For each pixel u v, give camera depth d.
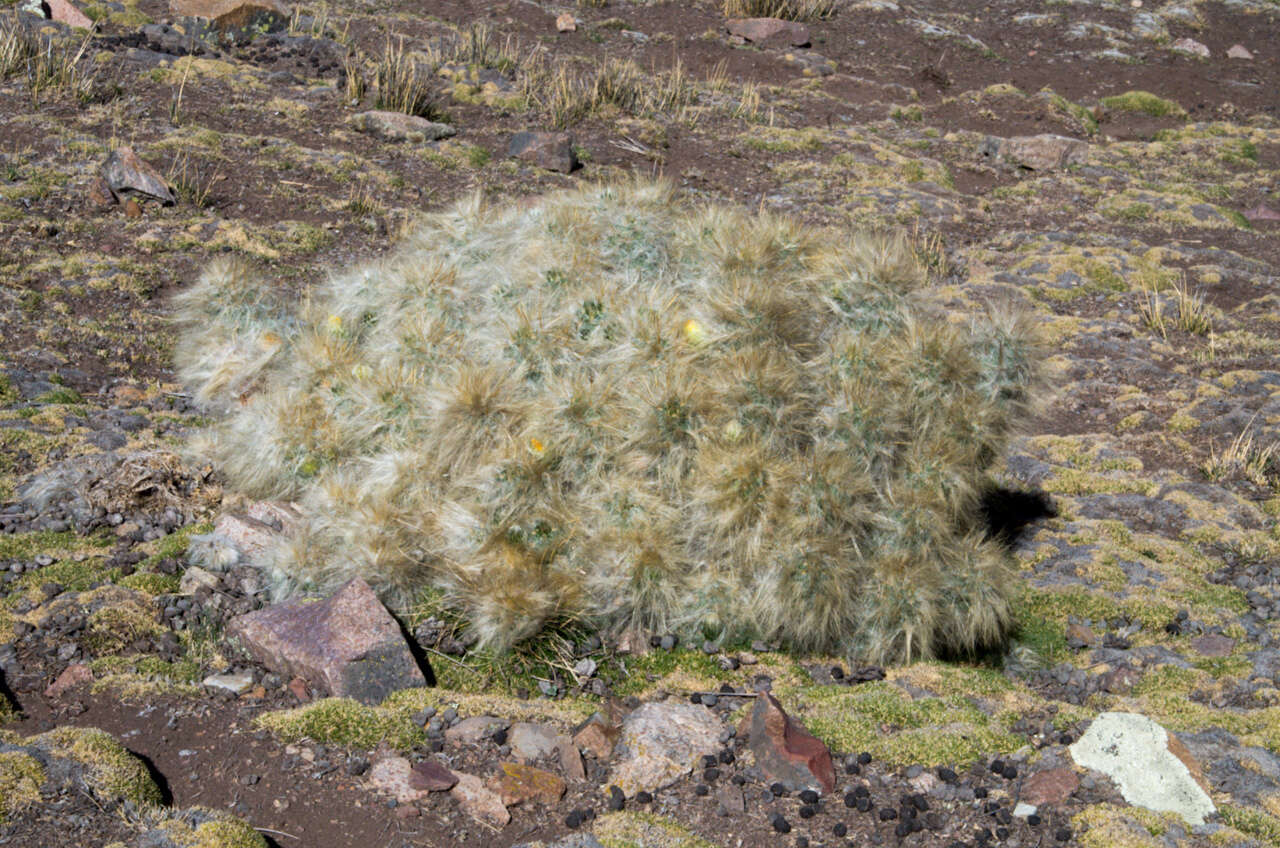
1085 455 6.06
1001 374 4.55
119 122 8.81
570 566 4.02
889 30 14.66
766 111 11.67
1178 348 7.42
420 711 3.55
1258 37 15.57
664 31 13.85
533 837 3.12
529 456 4.00
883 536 4.16
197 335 5.59
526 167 9.28
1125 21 15.57
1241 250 9.26
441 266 4.87
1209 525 5.36
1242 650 4.38
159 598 3.97
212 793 3.16
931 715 3.72
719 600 4.01
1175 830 3.15
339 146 9.18
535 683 3.87
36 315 6.08
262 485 4.59
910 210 9.43
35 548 4.18
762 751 3.45
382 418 4.39
